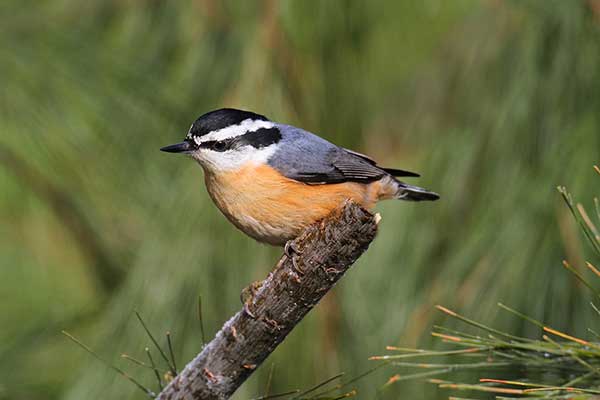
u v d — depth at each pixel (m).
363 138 8.50
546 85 6.80
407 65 9.02
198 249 7.20
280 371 7.40
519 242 6.52
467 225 6.87
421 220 7.11
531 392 4.17
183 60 8.00
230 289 7.15
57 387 9.48
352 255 4.94
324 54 7.91
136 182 8.28
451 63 8.38
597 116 6.62
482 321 6.55
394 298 7.01
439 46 8.69
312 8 7.76
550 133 6.68
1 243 9.90
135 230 9.24
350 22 8.09
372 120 8.70
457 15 9.14
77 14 8.36
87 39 8.14
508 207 6.63
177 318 7.14
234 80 7.62
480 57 7.55
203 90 7.82
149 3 8.27
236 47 7.73
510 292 6.50
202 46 7.82
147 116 8.05
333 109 8.15
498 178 6.77
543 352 4.63
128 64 8.03
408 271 6.98
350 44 8.13
